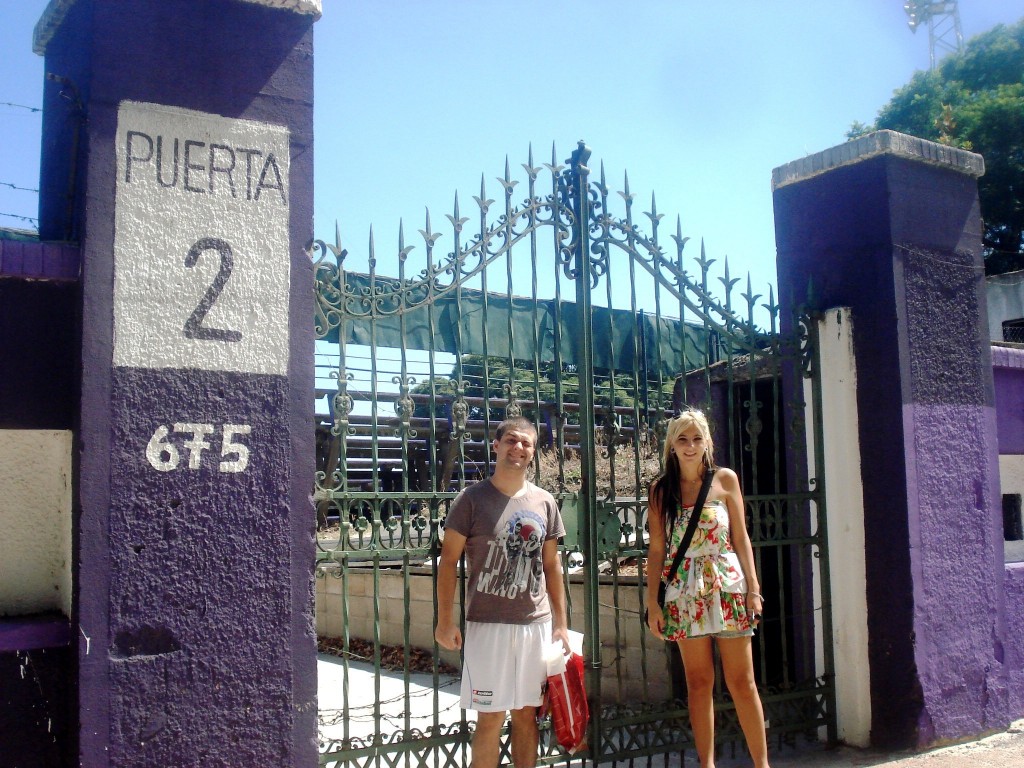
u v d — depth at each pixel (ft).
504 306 16.42
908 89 77.10
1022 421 20.57
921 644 16.88
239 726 11.53
